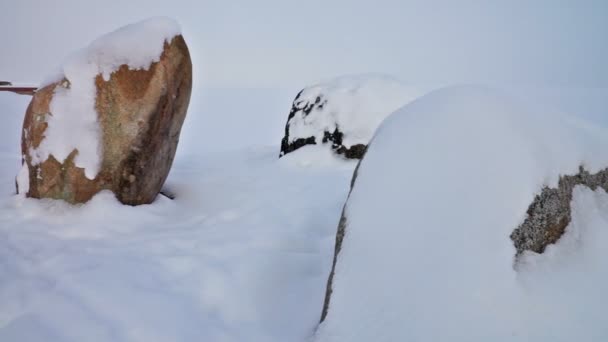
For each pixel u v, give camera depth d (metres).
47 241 2.74
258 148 7.18
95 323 1.79
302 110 5.85
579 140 1.65
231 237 2.82
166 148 3.54
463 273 1.26
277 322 1.85
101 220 3.11
